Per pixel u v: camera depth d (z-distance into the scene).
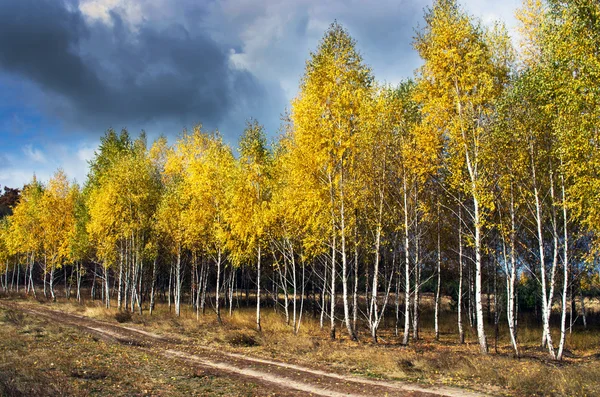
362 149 18.41
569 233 16.75
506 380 10.70
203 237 24.91
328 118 17.95
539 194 15.84
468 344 19.98
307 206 18.52
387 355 13.73
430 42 16.59
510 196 16.08
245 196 21.45
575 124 12.20
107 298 31.00
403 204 19.70
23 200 42.25
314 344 16.55
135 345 16.95
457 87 15.55
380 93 18.44
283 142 21.33
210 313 30.86
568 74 12.23
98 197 30.03
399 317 31.56
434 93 16.39
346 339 19.14
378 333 24.31
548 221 19.38
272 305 39.19
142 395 9.02
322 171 18.59
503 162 15.15
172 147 39.44
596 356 16.34
